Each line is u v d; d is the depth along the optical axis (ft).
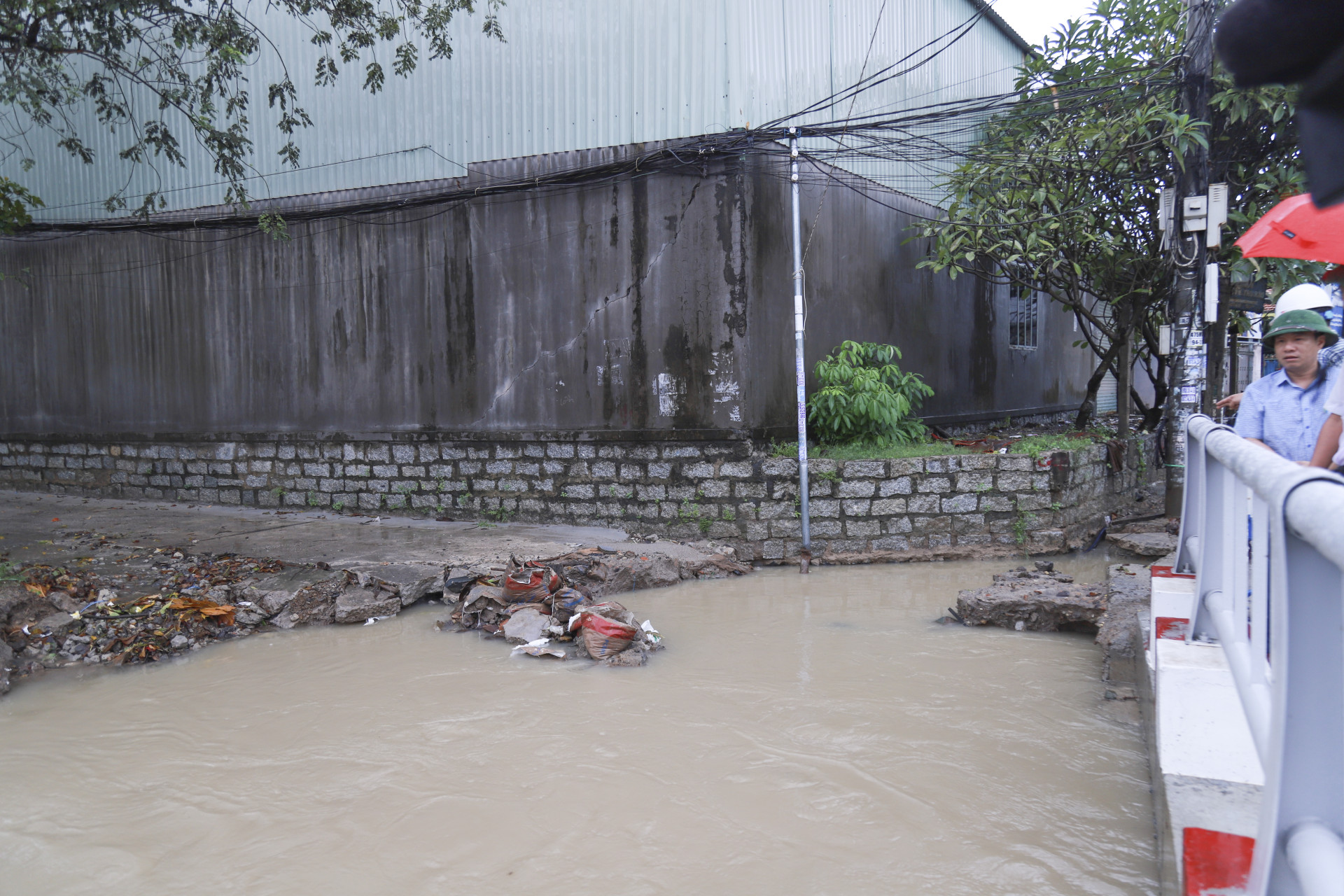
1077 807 11.23
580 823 11.11
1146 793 11.57
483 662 17.87
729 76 27.32
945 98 37.22
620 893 9.57
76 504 35.78
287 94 33.35
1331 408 11.12
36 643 18.53
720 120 27.61
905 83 34.73
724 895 9.50
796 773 12.39
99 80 30.76
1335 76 2.38
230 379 35.27
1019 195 31.14
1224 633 7.52
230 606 20.48
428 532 28.94
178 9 26.94
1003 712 14.56
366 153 32.40
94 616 19.76
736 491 28.17
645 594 23.77
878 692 15.60
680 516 28.68
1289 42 2.36
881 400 28.73
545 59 29.58
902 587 24.17
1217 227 26.25
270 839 10.89
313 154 33.19
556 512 30.42
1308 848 3.17
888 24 33.50
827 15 30.66
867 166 32.58
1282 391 13.04
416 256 31.89
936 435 34.30
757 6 27.76
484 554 25.02
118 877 10.11
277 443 34.58
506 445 30.99
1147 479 37.42
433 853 10.48
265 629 20.67
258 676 17.39
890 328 34.14
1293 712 3.42
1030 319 46.29
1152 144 27.96
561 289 29.91
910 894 9.41
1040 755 12.82
